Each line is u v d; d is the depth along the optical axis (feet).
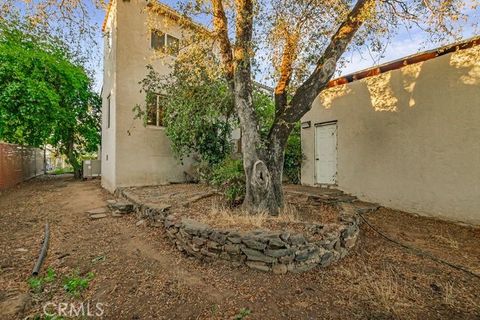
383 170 21.52
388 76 21.30
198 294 9.24
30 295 8.91
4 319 7.60
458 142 17.15
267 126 21.56
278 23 14.93
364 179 22.99
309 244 11.30
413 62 19.66
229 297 9.07
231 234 11.42
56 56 37.60
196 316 8.04
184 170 31.65
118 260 12.07
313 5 14.97
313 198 21.65
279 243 10.67
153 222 16.63
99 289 9.50
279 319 7.90
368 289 9.68
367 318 8.02
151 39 29.32
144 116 26.78
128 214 19.72
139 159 27.99
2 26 30.32
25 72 33.09
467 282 10.18
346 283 10.14
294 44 15.83
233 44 15.71
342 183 25.03
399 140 20.47
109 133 29.89
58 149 48.62
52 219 18.53
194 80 20.13
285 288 9.66
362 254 13.06
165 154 30.01
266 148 15.85
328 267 11.50
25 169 41.39
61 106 39.65
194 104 20.99
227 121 24.94
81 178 45.47
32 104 32.99
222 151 26.61
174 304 8.64
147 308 8.41
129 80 27.45
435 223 17.57
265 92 22.53
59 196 27.09
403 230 16.30
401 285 9.96
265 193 14.98
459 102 17.11
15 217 18.92
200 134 25.18
